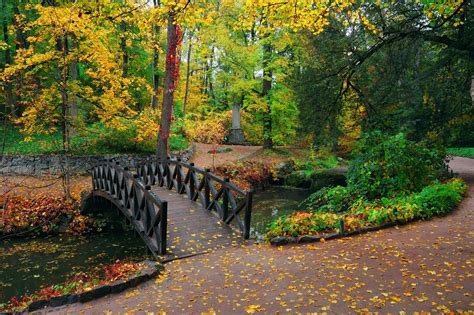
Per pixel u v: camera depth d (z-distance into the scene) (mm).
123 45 20125
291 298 4590
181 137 22938
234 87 22188
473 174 16141
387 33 12656
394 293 4492
